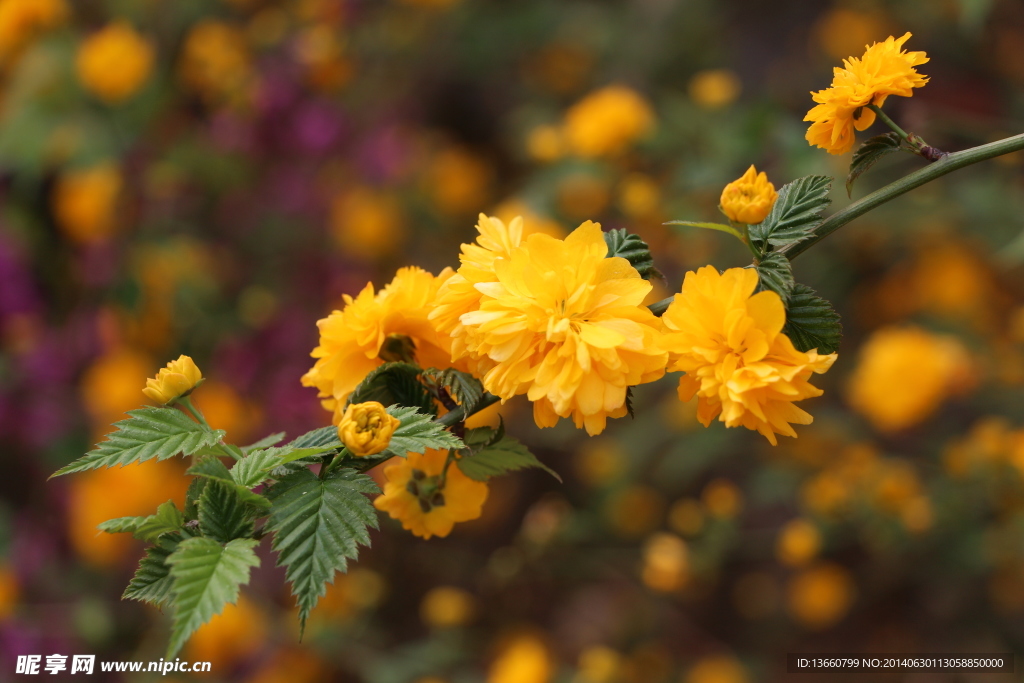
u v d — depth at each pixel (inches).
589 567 49.9
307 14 56.5
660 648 50.4
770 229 26.2
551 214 45.3
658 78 58.7
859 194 44.1
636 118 42.6
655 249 46.5
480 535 55.6
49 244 51.4
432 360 27.2
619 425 51.2
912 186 26.1
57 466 48.6
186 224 53.0
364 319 26.8
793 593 51.2
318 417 49.8
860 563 52.3
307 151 54.7
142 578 25.3
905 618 50.9
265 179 55.0
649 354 25.5
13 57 49.7
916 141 26.4
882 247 50.8
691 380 25.8
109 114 51.0
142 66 48.9
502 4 64.0
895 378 42.5
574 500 56.5
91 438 48.8
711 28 60.1
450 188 59.8
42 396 49.0
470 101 67.9
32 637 45.1
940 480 44.7
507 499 57.0
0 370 48.6
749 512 55.6
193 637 44.2
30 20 48.3
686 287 25.5
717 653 52.1
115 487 45.4
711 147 41.8
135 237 50.7
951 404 50.3
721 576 54.9
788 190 26.4
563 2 64.0
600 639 50.6
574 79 63.5
